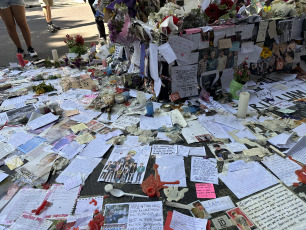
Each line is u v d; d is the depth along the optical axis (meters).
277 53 2.96
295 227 1.31
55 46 5.40
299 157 1.80
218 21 2.48
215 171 1.72
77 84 3.31
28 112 2.69
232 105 2.57
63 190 1.64
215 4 2.59
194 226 1.34
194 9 2.41
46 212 1.49
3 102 2.96
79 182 1.69
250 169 1.72
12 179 1.77
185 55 2.43
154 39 2.39
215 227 1.34
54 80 3.54
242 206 1.45
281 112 2.38
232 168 1.74
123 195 1.57
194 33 2.34
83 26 7.27
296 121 2.21
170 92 2.64
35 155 2.00
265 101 2.61
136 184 1.66
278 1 3.12
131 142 2.08
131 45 2.95
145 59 2.64
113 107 2.69
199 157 1.86
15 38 4.57
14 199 1.59
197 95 2.78
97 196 1.58
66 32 6.59
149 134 2.17
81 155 1.96
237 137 2.06
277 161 1.77
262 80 3.08
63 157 1.96
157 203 1.50
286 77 3.11
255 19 2.57
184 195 1.55
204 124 2.27
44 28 7.20
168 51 2.22
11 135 2.28
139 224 1.38
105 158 1.92
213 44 2.50
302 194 1.50
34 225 1.42
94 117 2.52
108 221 1.40
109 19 2.82
